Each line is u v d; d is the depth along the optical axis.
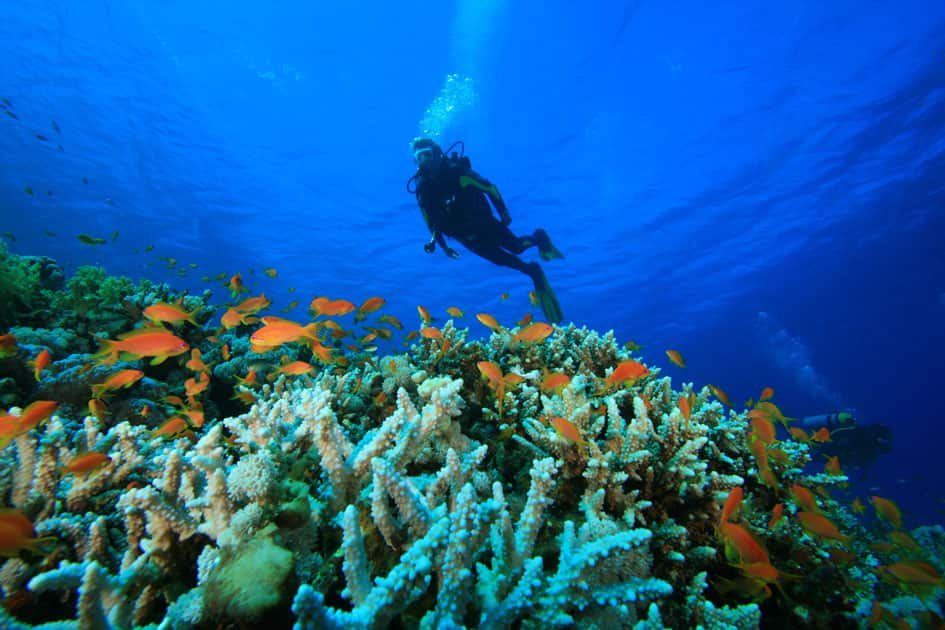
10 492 2.39
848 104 24.39
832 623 2.53
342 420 3.68
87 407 4.09
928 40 20.80
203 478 2.28
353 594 1.51
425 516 1.74
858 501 4.79
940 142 25.06
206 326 6.03
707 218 33.75
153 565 1.90
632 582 1.77
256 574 1.38
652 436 2.92
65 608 1.97
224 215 34.09
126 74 24.67
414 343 5.56
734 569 2.56
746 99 25.95
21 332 4.92
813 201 30.97
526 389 3.64
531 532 1.81
